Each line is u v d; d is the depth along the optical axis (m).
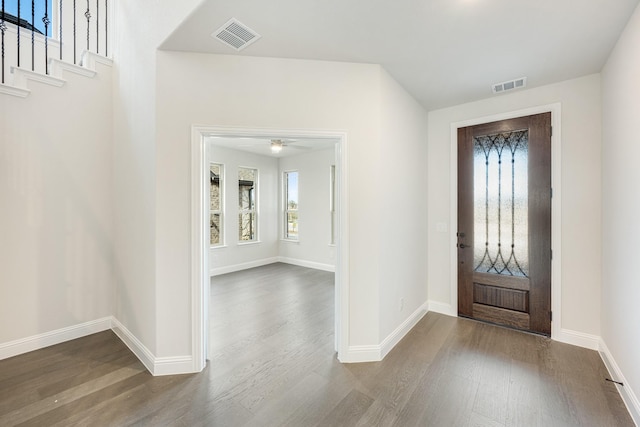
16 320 2.52
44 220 2.66
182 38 2.03
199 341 2.25
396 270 2.75
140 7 2.40
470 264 3.27
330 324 3.17
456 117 3.32
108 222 3.02
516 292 3.00
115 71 2.96
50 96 2.66
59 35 3.30
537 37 2.02
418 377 2.19
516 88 2.86
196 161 2.21
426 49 2.18
